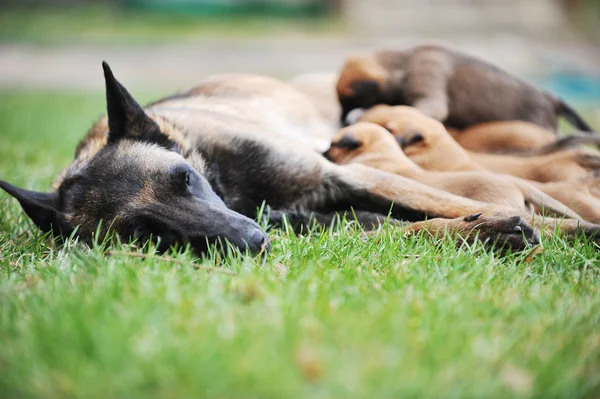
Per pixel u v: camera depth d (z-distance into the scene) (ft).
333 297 12.82
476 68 27.12
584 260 15.90
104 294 12.64
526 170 21.81
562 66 79.46
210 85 23.94
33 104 54.49
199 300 12.19
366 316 11.78
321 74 29.55
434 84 26.37
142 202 16.31
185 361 10.16
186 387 9.77
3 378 10.24
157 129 17.84
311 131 24.21
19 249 17.25
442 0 106.83
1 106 53.11
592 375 10.52
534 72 76.18
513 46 90.58
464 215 18.12
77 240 16.35
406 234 17.42
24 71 80.94
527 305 12.70
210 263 14.90
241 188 19.47
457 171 20.44
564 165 21.33
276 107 23.35
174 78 74.54
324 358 10.26
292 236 17.16
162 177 16.62
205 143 18.99
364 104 27.20
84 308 11.91
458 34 100.27
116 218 16.38
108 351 10.42
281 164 19.39
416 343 10.87
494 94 26.55
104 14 129.39
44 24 116.98
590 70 77.30
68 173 17.90
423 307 12.34
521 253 16.14
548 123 27.07
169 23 120.78
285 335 10.84
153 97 54.24
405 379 9.87
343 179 19.30
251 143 19.27
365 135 21.47
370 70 27.12
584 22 107.24
